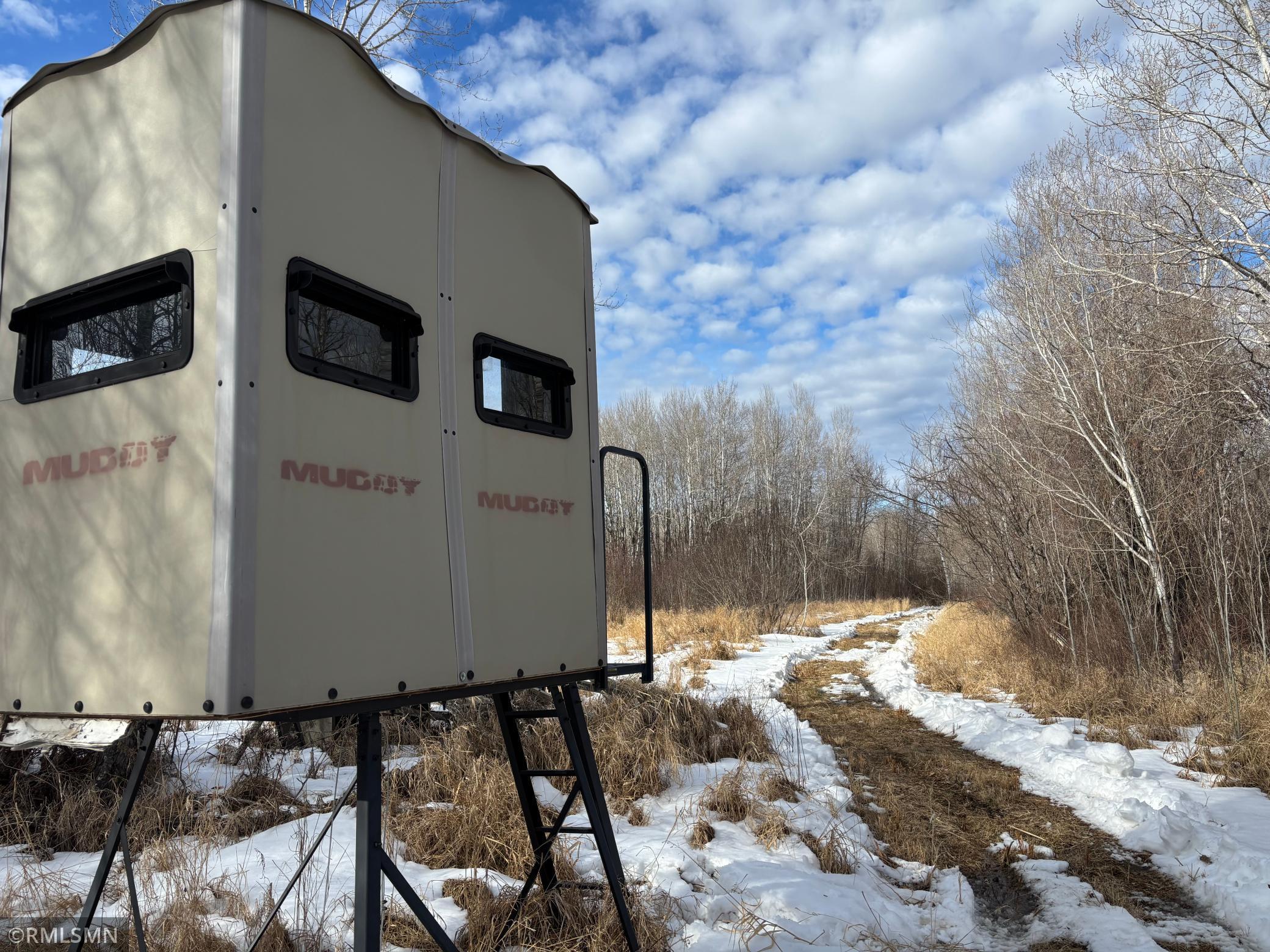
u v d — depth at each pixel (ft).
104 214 7.48
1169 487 30.89
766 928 11.94
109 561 7.02
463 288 9.13
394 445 7.91
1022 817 18.25
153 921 11.47
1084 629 33.73
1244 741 21.93
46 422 7.66
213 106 6.85
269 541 6.55
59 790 16.02
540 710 11.56
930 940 12.19
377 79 8.08
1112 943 11.79
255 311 6.61
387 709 7.64
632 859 14.26
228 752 20.85
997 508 40.98
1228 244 26.43
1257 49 24.68
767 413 177.47
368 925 7.34
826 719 30.42
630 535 127.54
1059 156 37.29
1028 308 36.70
